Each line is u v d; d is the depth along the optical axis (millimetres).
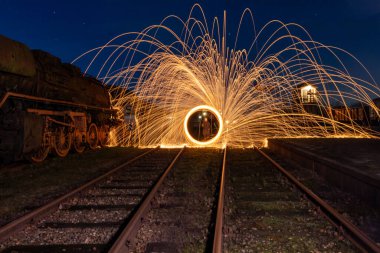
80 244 4609
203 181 9172
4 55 9672
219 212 5438
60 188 8383
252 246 4625
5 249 4457
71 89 15242
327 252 4398
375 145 14469
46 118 12539
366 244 4230
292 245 4645
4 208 6520
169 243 4652
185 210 6297
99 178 8742
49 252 4383
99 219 5719
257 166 11992
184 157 14680
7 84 10414
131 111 26234
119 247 4043
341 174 8148
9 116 10531
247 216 5980
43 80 12680
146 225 5375
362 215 6012
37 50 13156
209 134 22812
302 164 11914
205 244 4684
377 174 6652
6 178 9633
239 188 8375
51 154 15180
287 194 7668
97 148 18938
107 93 21219
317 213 6070
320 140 17938
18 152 10672
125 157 14812
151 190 7273
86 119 17172
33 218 5426
